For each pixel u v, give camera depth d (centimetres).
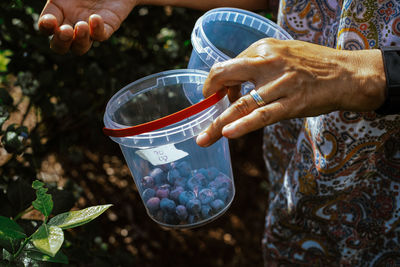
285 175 145
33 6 154
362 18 107
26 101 208
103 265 160
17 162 158
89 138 261
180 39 228
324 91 95
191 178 113
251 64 95
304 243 152
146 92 124
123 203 265
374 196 134
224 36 129
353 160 120
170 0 149
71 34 115
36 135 173
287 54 96
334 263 152
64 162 246
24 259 85
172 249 264
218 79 97
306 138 129
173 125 102
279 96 94
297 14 128
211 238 274
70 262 160
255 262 267
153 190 113
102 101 219
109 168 272
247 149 305
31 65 184
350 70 97
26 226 109
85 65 203
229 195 122
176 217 114
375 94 98
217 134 98
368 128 112
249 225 280
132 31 229
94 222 170
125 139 104
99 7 129
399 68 97
